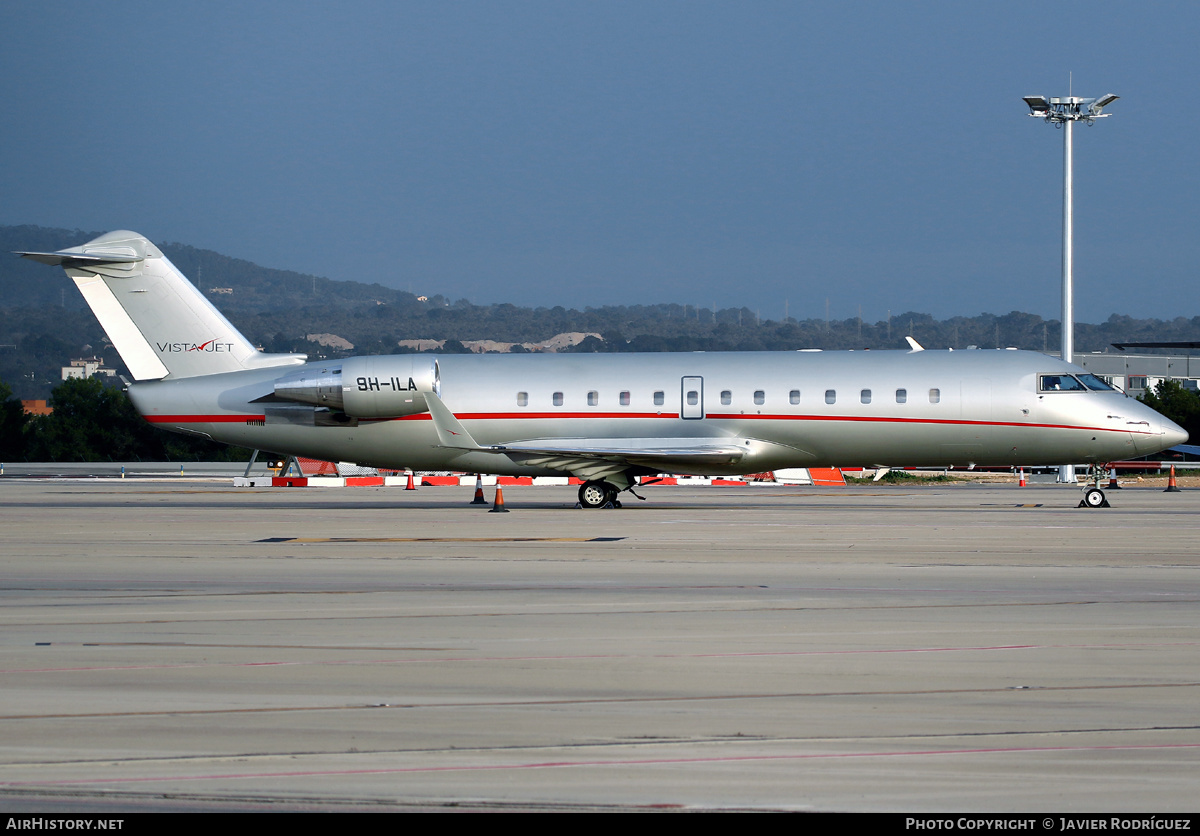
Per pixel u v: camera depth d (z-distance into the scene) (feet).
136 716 121.29
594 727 116.98
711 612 178.40
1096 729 115.34
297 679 136.46
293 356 422.00
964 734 113.91
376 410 398.21
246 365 419.33
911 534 297.33
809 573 221.46
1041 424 382.42
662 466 395.14
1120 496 469.16
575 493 517.55
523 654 149.07
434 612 179.22
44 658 147.43
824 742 111.86
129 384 419.54
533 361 410.11
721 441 390.42
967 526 320.91
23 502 455.22
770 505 419.95
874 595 194.49
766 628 165.58
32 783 101.76
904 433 386.73
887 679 135.44
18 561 244.63
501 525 329.72
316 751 109.91
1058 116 620.08
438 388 400.26
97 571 227.81
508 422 399.65
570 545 273.33
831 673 138.31
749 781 101.71
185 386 415.64
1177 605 183.62
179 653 150.20
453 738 113.70
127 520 354.54
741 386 391.45
